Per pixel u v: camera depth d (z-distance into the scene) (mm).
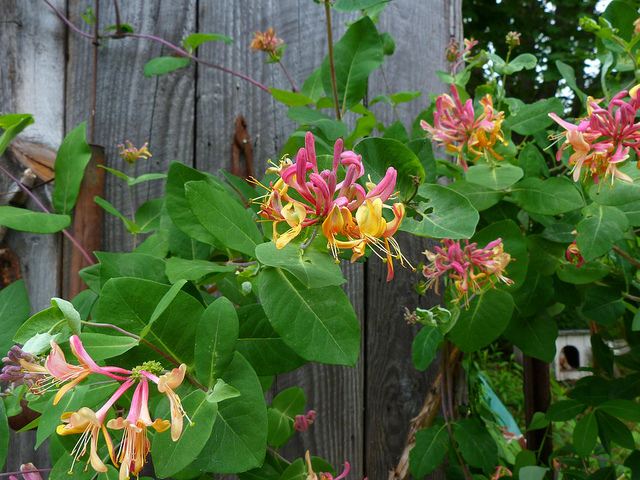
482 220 516
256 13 593
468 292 464
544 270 485
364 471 583
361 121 513
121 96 573
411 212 362
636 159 411
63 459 344
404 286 599
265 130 589
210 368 310
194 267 363
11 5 548
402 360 597
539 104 481
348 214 291
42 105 555
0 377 301
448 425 531
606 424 498
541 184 450
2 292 451
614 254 503
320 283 303
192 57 550
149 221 545
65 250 545
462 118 450
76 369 280
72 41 571
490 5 1965
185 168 386
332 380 581
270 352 370
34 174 538
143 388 281
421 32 626
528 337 502
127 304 320
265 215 301
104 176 563
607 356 529
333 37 599
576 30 1983
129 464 257
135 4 579
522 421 1113
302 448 569
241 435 315
